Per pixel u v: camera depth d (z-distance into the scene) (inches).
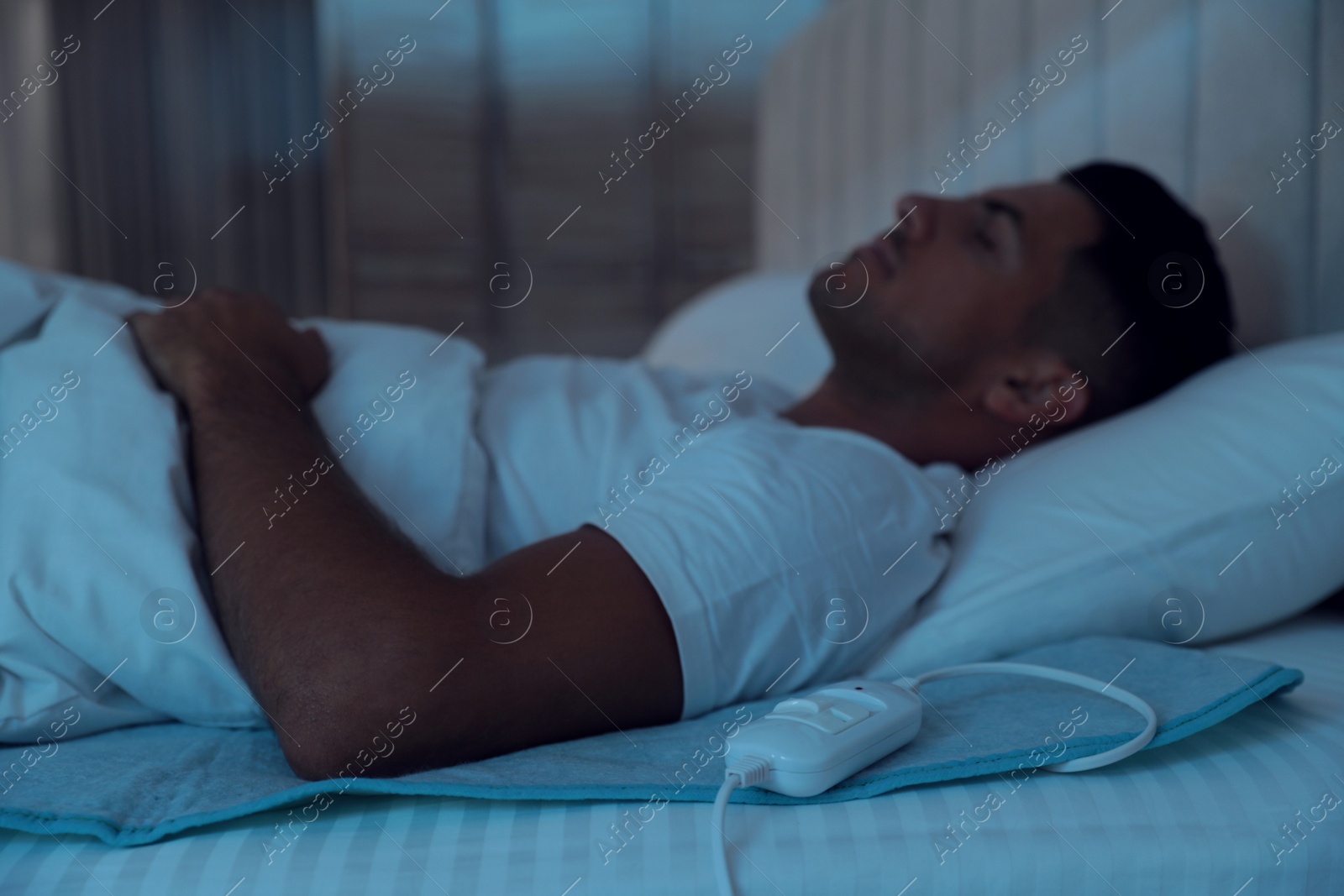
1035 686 28.8
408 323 130.9
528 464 34.9
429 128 129.6
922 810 23.2
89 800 22.3
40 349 30.8
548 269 131.1
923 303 40.3
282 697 24.6
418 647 24.5
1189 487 32.3
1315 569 32.6
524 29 128.3
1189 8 47.5
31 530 27.2
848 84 75.7
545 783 22.9
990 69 60.3
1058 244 40.4
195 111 127.8
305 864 21.4
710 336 66.6
